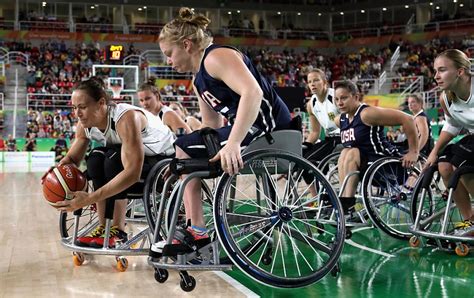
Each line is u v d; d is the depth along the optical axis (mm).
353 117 4074
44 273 3008
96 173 3068
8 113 17141
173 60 2484
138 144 2949
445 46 22891
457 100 3326
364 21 27312
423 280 2863
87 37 24016
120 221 3242
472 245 3680
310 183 3289
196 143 2529
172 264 2508
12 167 13617
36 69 21141
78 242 3172
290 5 27281
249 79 2264
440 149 3631
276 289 2711
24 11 24578
